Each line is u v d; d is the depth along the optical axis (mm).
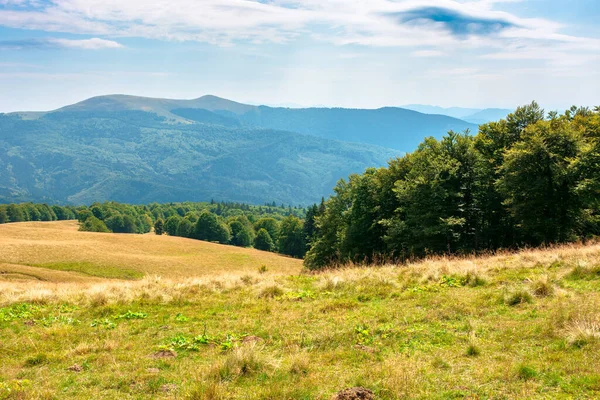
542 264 12758
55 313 11516
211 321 10000
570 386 5172
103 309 11422
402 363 6324
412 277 13078
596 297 8555
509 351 6551
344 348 7398
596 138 28188
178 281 16016
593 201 25703
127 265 64125
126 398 5840
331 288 12742
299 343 7809
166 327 9641
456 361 6344
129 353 7859
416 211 33094
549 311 8125
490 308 8961
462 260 15914
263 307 10898
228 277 15711
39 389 6191
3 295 14062
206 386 5766
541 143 26750
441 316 8750
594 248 14023
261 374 6324
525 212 28547
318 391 5656
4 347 8547
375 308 9977
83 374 6883
